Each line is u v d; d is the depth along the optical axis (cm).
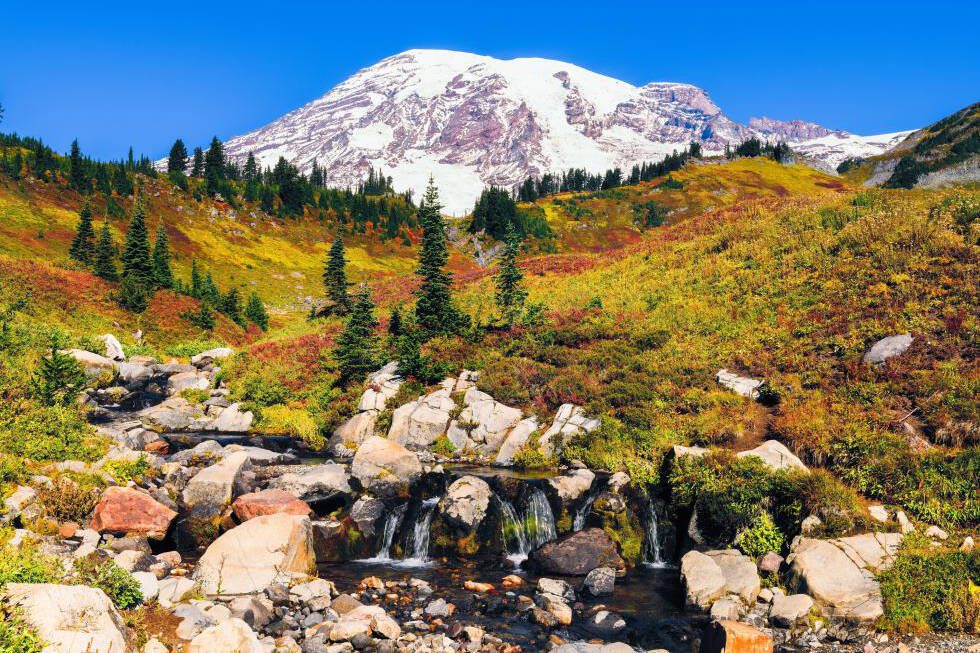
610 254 5812
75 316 4850
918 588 1258
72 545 1343
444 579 1543
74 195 10931
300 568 1430
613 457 2189
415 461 2081
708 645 1129
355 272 12075
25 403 2136
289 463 2336
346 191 17050
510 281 3647
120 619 934
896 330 2256
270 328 7588
